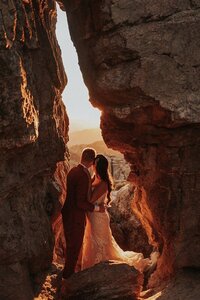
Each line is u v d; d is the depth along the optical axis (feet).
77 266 28.32
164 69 22.00
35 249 21.74
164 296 22.38
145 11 21.90
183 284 23.06
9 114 18.86
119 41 22.09
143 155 25.70
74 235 26.07
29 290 21.07
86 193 26.21
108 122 25.99
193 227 24.06
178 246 24.39
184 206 24.30
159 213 25.48
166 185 24.79
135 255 29.17
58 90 25.93
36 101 21.84
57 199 25.35
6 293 19.92
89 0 23.02
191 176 23.98
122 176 59.57
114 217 39.60
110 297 21.86
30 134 19.97
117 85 22.48
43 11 24.67
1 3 18.52
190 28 21.83
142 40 21.94
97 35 23.06
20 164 20.77
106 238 27.17
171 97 22.07
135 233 38.06
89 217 27.27
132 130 25.21
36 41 22.13
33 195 22.67
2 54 18.53
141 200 28.50
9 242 19.92
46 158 23.44
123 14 21.99
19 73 18.97
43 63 23.30
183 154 24.02
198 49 21.88
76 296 22.25
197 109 22.02
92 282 22.13
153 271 28.07
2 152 19.31
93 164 27.53
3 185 19.79
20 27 20.29
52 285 22.89
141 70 22.04
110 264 22.84
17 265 20.33
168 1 21.84
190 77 21.99
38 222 22.49
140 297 24.44
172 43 21.90
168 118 22.70
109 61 22.63
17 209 20.81
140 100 22.62
